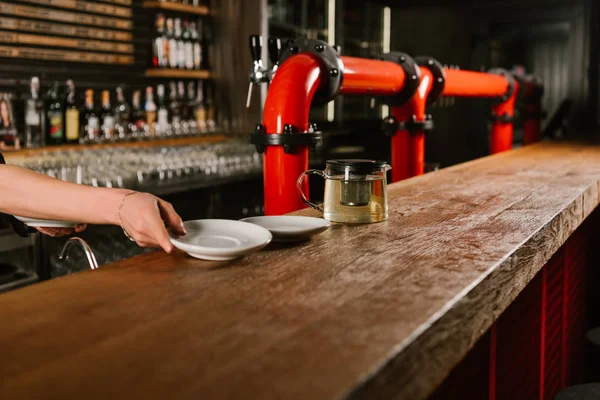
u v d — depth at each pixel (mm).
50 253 2926
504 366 1573
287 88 1768
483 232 1393
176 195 3604
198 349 737
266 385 645
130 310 872
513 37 6945
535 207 1714
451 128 6965
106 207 1108
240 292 955
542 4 6328
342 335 785
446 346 880
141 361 702
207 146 4520
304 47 1880
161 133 4426
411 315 859
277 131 1762
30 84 3803
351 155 6129
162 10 4676
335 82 1877
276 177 1793
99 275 1042
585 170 2592
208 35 4977
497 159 3080
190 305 895
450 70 2957
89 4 4043
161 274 1047
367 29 6449
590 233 3016
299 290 967
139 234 1080
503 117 3982
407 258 1162
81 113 4156
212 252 1086
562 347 2318
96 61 4164
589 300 3068
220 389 635
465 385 1286
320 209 1567
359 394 650
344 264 1117
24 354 719
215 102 5027
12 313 858
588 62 6305
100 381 650
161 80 4734
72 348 737
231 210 4043
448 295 946
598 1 6223
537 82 4707
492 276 1093
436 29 6859
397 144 2656
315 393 627
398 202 1801
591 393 1489
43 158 3486
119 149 4004
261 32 4723
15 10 3619
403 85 2494
